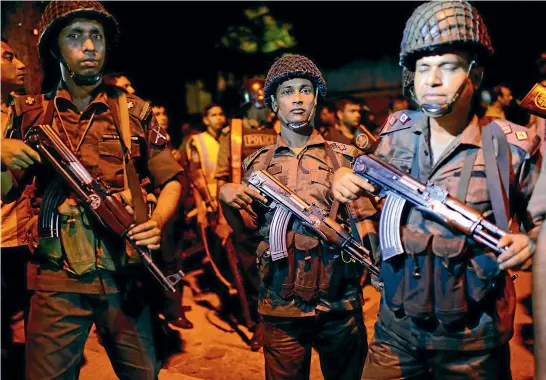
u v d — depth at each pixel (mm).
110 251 2725
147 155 2910
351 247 2834
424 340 2256
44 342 2734
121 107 2828
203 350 4672
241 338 4910
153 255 2879
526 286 5641
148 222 2721
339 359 3021
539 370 2090
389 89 10609
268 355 3010
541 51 9547
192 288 6258
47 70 2949
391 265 2262
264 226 3033
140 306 2834
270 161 3049
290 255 2891
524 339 4500
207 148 5887
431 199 2158
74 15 2654
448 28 2051
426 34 2078
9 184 2762
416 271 2188
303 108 2975
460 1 2119
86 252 2703
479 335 2193
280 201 2893
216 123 5934
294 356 2963
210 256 5699
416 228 2215
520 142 2152
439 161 2217
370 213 2852
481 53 2150
